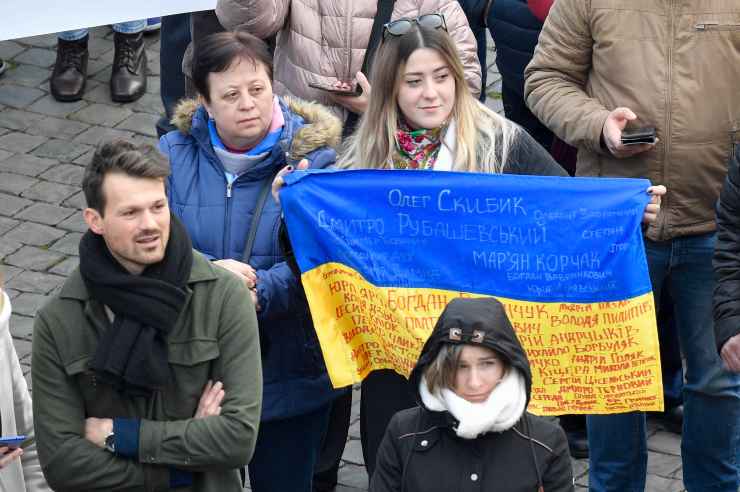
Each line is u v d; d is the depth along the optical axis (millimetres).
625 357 17234
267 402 17953
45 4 14906
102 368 14625
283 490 18719
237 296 15031
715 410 19375
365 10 20922
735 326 17766
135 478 14844
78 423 14898
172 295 14633
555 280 17188
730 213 17875
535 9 23812
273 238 17750
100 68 32719
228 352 14945
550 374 17422
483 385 13844
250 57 17422
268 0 20812
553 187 17047
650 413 22484
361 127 17969
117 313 14672
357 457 21938
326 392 18234
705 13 18578
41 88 31969
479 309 13875
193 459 14719
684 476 20109
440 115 17484
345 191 17172
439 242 17234
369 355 17562
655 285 19484
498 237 17188
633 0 18875
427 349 14023
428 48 17328
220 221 17812
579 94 19594
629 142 18656
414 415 14586
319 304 17281
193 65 17641
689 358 19531
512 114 25672
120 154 14500
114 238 14570
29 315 25266
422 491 14266
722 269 17984
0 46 33406
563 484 14297
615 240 17078
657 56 18812
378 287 17281
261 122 17641
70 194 28578
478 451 14180
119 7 15258
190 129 18109
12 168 29344
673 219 19047
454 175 17062
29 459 16547
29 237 27312
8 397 15938
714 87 18703
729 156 18891
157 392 14922
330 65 21062
